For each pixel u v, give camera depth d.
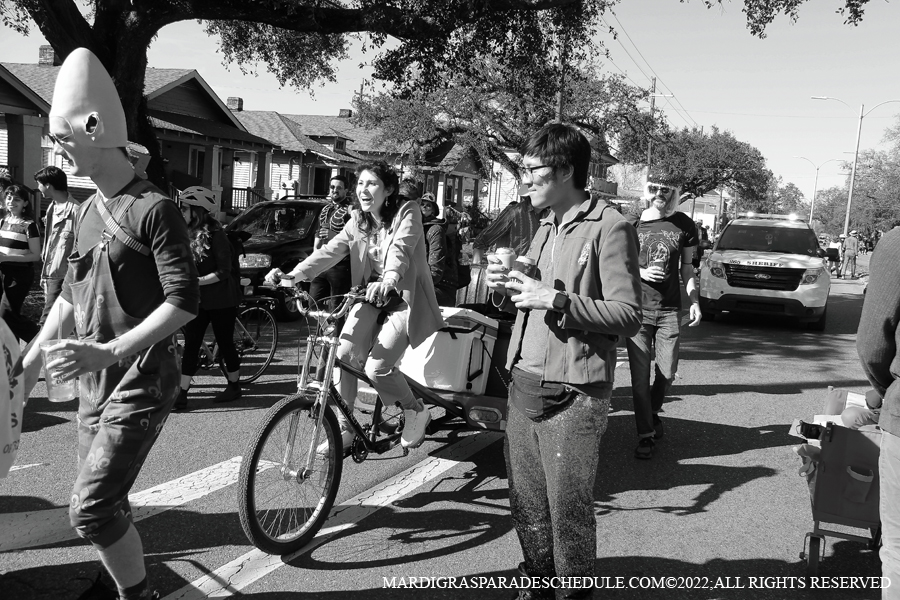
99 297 2.61
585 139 2.81
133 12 12.84
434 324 4.38
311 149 36.56
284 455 3.55
